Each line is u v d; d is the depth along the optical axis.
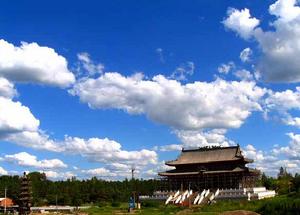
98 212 175.12
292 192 176.88
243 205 155.62
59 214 178.88
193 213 147.88
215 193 197.12
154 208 182.25
